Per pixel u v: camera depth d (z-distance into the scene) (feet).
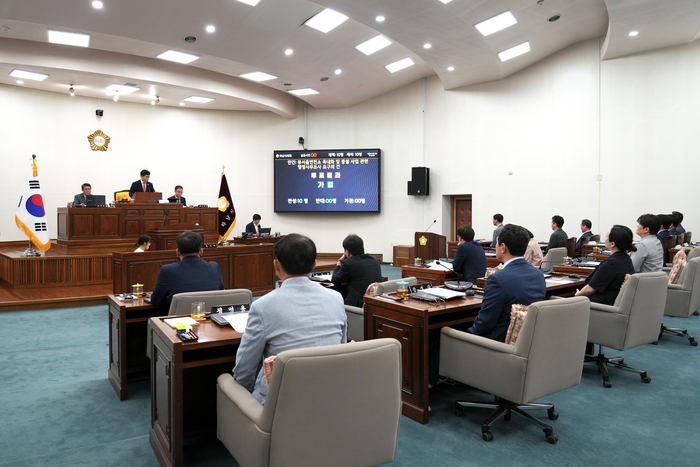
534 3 22.09
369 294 11.26
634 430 8.70
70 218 25.84
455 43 25.93
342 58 29.81
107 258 26.04
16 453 7.93
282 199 40.40
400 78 35.63
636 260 14.40
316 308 6.25
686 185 25.18
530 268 8.91
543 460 7.63
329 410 5.24
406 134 38.04
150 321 8.39
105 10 21.86
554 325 7.82
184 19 23.22
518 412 8.79
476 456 7.77
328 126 41.01
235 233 40.91
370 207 38.91
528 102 31.37
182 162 39.63
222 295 9.55
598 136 28.09
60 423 9.17
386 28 23.80
